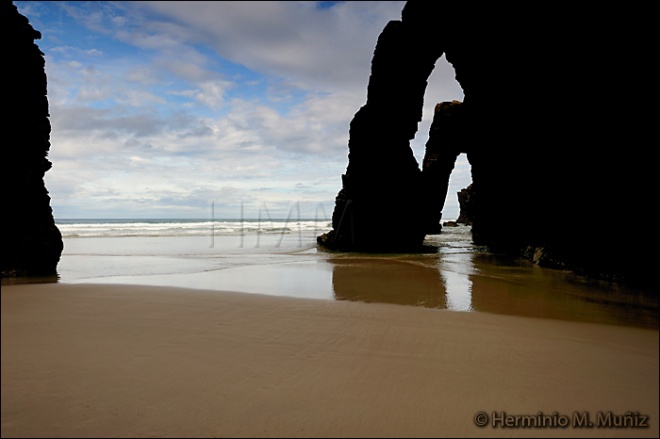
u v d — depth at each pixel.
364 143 27.64
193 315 7.86
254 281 13.10
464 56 24.48
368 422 3.78
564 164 15.18
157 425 3.69
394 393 4.38
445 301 9.87
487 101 23.22
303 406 4.06
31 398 4.15
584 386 4.63
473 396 4.34
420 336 6.56
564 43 14.22
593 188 13.45
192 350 5.69
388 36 27.91
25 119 14.48
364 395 4.32
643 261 11.44
